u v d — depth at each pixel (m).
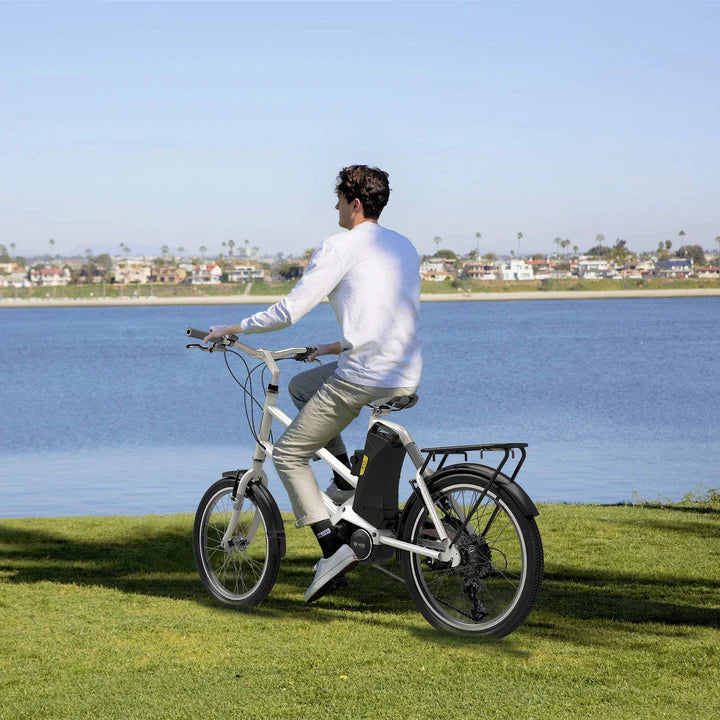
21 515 14.02
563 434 28.06
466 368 62.44
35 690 3.34
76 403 44.44
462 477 3.97
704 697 3.23
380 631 4.08
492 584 3.98
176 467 21.28
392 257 4.16
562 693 3.27
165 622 4.27
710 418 32.97
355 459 4.33
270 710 3.13
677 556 5.78
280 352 4.38
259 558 5.17
